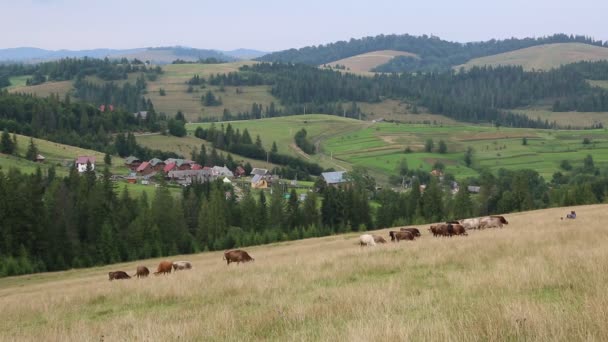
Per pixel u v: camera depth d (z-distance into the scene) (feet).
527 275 42.22
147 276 101.91
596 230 79.92
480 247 69.72
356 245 118.52
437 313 32.99
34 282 173.68
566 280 39.83
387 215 369.71
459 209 365.40
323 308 39.14
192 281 69.10
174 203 327.67
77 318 54.90
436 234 107.34
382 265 63.93
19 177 310.86
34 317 59.88
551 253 56.08
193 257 206.69
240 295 54.85
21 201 250.98
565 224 104.63
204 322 38.93
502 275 43.93
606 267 42.16
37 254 256.11
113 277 108.47
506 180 486.79
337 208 362.53
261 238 294.66
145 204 322.55
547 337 24.43
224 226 314.96
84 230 296.30
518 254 59.00
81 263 255.09
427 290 42.91
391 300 39.65
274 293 52.65
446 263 61.26
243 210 344.69
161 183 347.36
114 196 347.15
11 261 225.15
